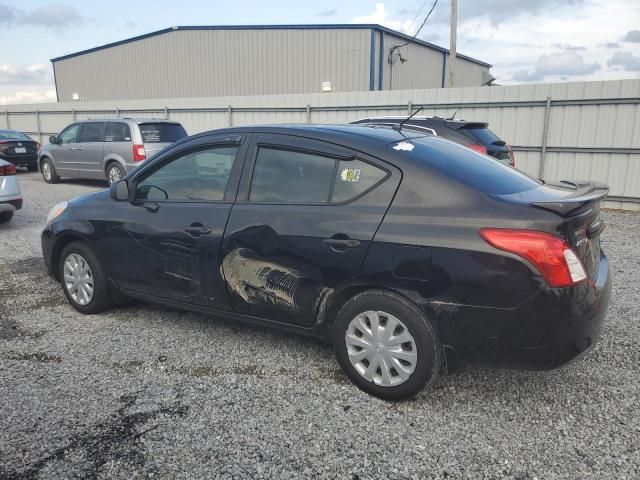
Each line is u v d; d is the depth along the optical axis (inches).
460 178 121.0
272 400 125.6
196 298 153.3
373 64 1036.5
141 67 1219.9
